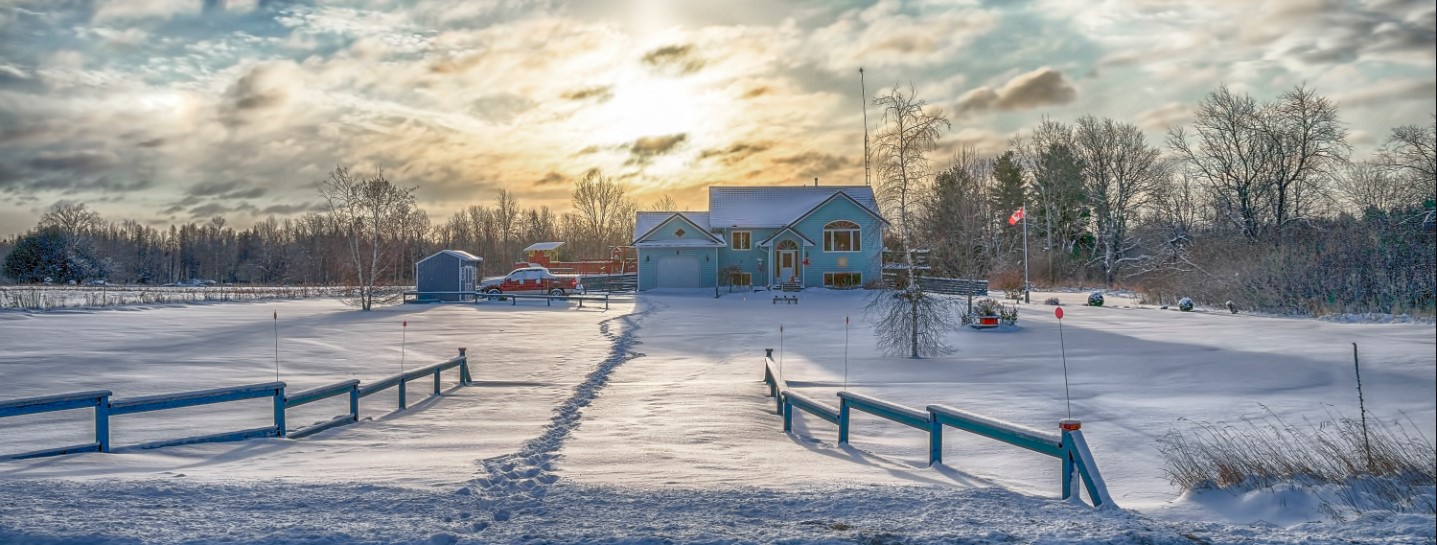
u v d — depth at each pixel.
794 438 11.43
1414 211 39.69
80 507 5.88
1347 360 17.86
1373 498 6.59
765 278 62.88
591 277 67.38
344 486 6.93
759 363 20.84
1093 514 6.09
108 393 9.70
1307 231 46.19
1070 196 74.38
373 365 20.02
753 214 64.56
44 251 86.75
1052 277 69.69
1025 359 20.58
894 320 22.42
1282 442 9.57
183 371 17.86
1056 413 12.84
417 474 7.78
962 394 15.08
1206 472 7.73
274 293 56.62
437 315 37.66
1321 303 33.78
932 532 5.43
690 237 62.41
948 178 64.69
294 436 11.27
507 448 9.95
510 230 127.25
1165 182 67.62
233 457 9.42
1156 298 44.66
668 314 38.88
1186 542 5.21
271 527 5.32
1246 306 37.25
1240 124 57.38
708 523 5.70
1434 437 9.66
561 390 16.36
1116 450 10.12
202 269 136.62
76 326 28.56
